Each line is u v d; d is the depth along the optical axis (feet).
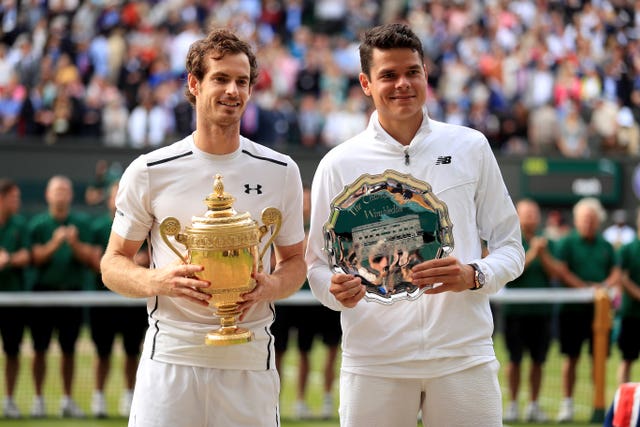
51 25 109.70
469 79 116.78
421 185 27.68
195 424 26.53
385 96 27.63
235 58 25.85
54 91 99.71
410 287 27.58
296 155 95.66
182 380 26.45
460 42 123.54
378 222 27.73
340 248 27.84
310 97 105.40
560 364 76.02
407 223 27.66
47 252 58.65
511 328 60.03
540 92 118.62
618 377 65.00
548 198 97.30
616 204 97.76
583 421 60.44
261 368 27.04
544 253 61.72
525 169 97.35
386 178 27.81
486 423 27.81
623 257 63.41
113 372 71.67
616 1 134.00
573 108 115.03
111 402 62.23
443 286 26.71
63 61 103.45
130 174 26.71
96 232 60.03
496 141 110.42
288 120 101.71
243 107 26.13
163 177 26.53
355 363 28.30
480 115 110.52
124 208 26.91
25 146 89.81
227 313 25.76
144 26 112.16
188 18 119.03
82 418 57.57
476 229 28.53
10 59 102.37
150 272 25.85
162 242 26.78
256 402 26.91
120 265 26.63
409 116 27.78
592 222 62.95
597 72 123.65
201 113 26.22
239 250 25.30
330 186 28.76
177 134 97.91
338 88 115.34
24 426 54.75
